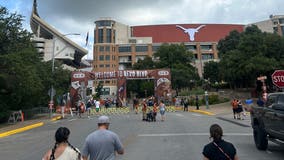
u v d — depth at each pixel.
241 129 18.41
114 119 28.67
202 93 65.44
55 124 26.27
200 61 136.25
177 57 96.75
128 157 10.21
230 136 15.23
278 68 42.28
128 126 21.31
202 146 12.29
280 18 145.50
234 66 45.56
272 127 10.24
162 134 16.47
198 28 151.25
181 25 152.25
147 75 47.06
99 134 5.32
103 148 5.21
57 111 45.41
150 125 21.70
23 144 14.91
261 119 11.20
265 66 42.06
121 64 139.88
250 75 45.31
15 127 23.45
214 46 143.38
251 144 12.70
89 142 5.27
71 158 4.35
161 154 10.71
